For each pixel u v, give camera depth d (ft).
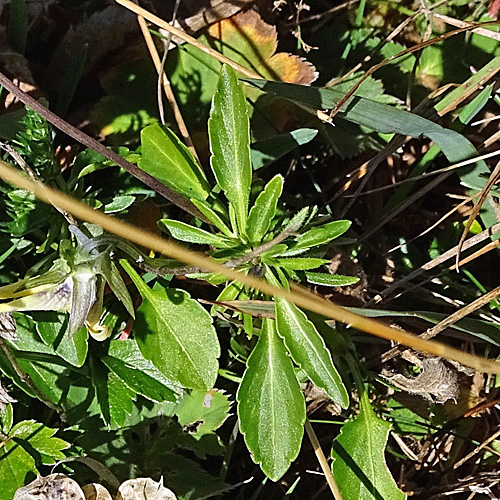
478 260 1.03
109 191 0.92
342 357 0.94
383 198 1.05
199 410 0.93
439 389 0.93
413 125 0.91
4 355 0.88
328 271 0.97
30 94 0.95
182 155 0.89
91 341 0.90
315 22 1.05
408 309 1.01
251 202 0.91
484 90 0.95
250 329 0.86
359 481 0.90
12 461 0.87
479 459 0.99
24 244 0.89
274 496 0.97
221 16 0.99
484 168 0.93
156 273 0.85
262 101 1.00
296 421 0.85
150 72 0.98
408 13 1.07
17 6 0.94
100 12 0.97
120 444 0.91
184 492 0.91
